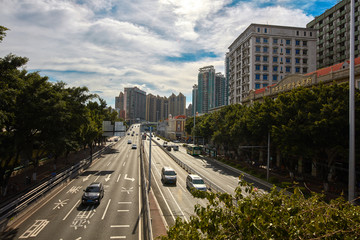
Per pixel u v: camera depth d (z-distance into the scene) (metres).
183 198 23.41
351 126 16.66
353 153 16.52
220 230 5.05
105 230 15.28
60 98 25.25
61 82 32.38
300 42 73.94
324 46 72.50
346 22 65.12
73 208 19.33
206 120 64.56
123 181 30.09
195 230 5.27
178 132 120.38
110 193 24.20
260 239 4.11
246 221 4.60
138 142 98.56
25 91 21.80
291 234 4.15
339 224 4.40
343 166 30.56
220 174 37.72
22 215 17.53
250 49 71.69
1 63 16.48
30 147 25.61
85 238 14.07
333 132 22.22
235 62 83.19
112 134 37.88
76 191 24.70
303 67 73.31
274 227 4.19
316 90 26.17
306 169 37.81
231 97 86.19
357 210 5.16
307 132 23.67
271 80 71.44
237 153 53.22
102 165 42.97
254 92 52.19
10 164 28.55
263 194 5.44
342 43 67.25
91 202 19.97
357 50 61.22
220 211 5.14
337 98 23.11
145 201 18.36
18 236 14.16
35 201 20.05
